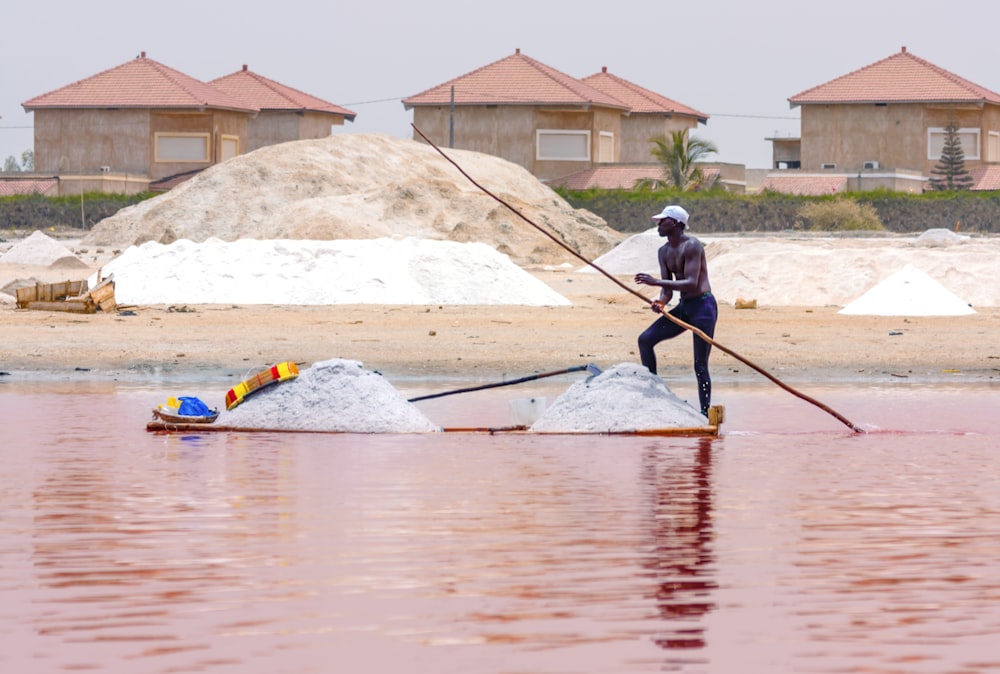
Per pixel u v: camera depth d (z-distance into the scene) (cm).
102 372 4766
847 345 5691
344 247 8306
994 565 1700
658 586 1584
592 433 3131
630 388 3222
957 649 1324
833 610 1473
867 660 1288
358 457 2717
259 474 2478
